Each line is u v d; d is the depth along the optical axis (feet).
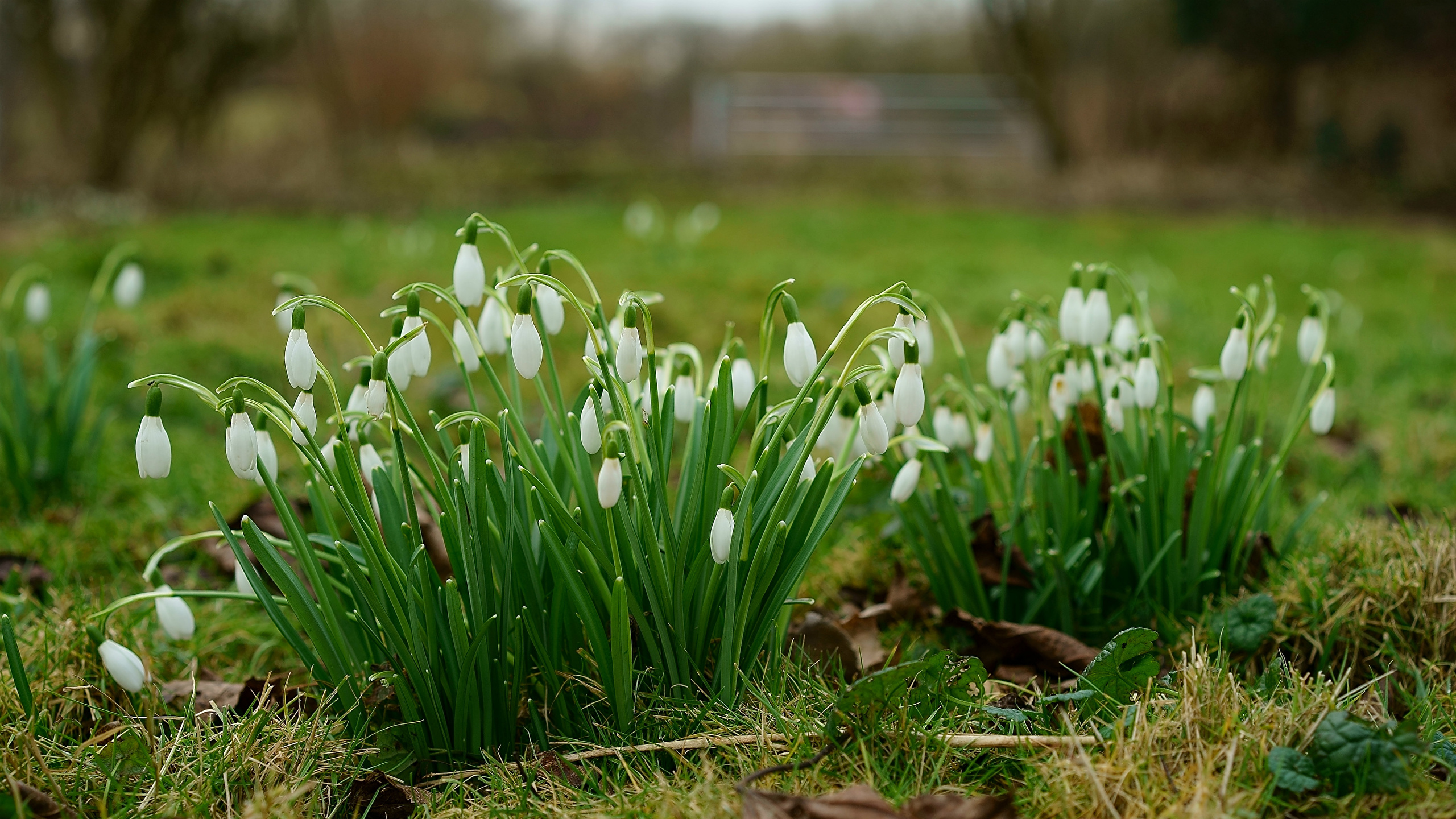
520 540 6.25
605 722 6.48
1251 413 13.80
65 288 20.33
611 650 6.10
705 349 17.62
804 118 62.49
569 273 23.12
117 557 9.49
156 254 24.09
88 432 12.51
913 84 66.44
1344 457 12.40
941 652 5.77
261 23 40.50
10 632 6.16
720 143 62.69
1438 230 37.73
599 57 74.79
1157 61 52.31
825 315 19.81
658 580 6.15
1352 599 7.42
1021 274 25.00
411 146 53.52
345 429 6.13
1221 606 7.85
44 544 9.51
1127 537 7.86
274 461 6.24
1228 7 47.83
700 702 6.41
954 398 8.42
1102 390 7.86
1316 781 5.42
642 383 7.03
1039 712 6.27
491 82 70.38
